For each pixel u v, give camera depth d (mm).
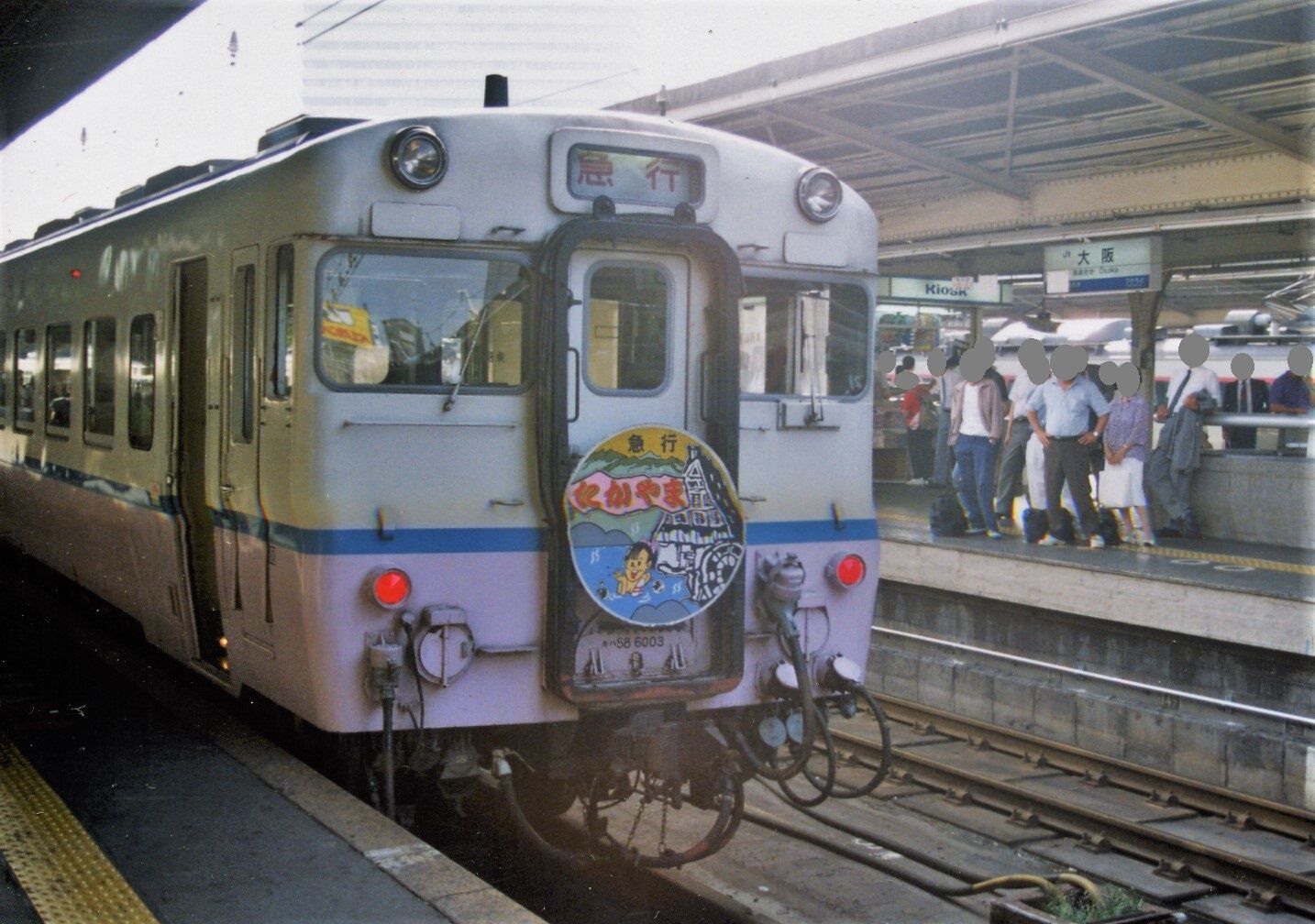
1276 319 20938
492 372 5723
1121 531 12320
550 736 5973
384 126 5559
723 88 11875
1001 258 17641
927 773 8805
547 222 5762
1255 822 8023
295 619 5586
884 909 6434
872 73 10344
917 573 12617
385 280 5570
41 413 10750
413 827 6520
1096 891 6020
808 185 6336
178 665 9602
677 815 7723
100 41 11500
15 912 4434
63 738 6535
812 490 6395
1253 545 12359
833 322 6500
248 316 6172
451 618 5535
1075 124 12422
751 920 6105
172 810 5473
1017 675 10898
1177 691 9719
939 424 14969
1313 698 9281
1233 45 10367
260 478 5898
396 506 5535
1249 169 12453
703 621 5988
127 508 8195
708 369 6055
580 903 6426
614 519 5676
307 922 4391
